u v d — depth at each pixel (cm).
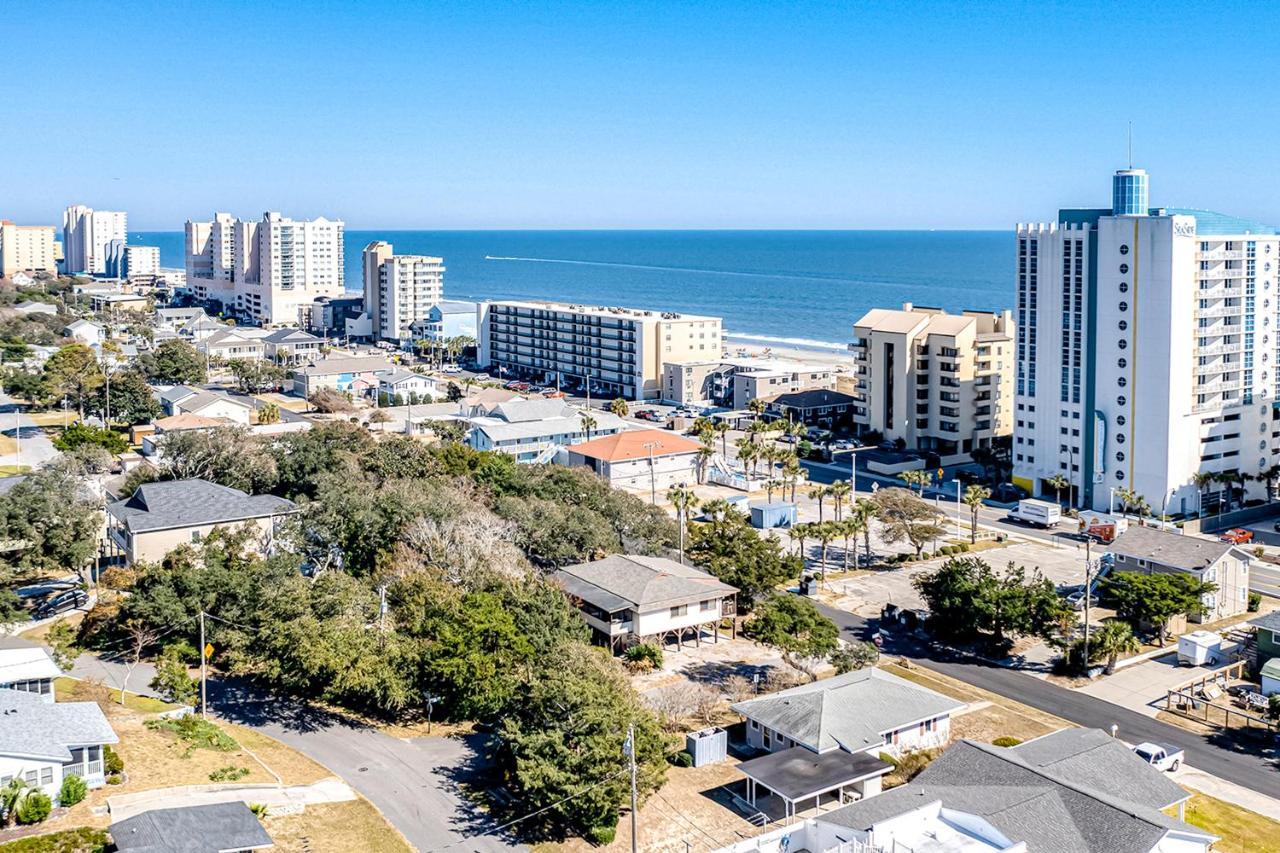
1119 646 10025
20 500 10425
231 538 11050
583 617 10212
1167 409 14962
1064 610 10169
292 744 8225
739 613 11400
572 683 7588
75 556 10444
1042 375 16412
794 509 15275
